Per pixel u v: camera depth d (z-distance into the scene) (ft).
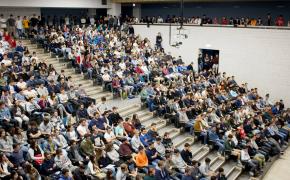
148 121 54.85
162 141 45.98
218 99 64.59
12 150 35.70
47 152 35.27
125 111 55.36
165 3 99.04
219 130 52.06
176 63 80.02
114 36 81.92
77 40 73.10
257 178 46.14
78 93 53.78
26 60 57.26
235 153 48.88
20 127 41.42
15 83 49.24
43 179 33.50
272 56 72.59
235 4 86.53
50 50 69.00
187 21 89.66
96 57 66.33
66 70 65.16
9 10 79.97
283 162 53.21
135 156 39.96
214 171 45.16
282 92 72.49
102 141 42.29
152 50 83.20
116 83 60.80
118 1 95.14
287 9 78.95
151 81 66.54
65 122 45.06
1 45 60.29
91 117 47.62
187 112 55.52
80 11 99.96
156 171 37.42
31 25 75.66
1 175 31.91
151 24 88.22
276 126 58.95
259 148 51.85
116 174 35.68
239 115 58.95
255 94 70.59
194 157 47.60
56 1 83.82
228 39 78.13
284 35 70.18
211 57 81.82
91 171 35.58
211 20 84.53
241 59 77.00
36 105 45.83
